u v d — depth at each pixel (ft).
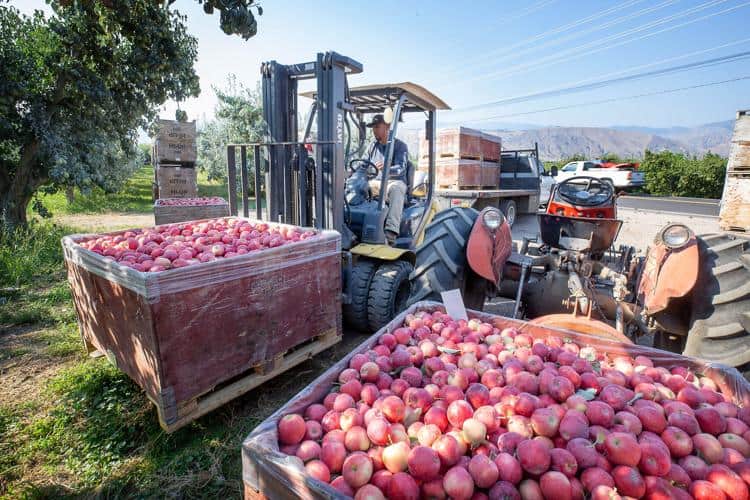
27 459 7.75
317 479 3.63
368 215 14.37
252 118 47.67
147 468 7.60
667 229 8.49
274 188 14.24
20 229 23.13
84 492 7.07
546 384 5.12
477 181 34.47
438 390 5.14
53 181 26.25
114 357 8.83
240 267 8.25
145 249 9.29
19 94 21.80
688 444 4.29
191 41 22.66
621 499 3.59
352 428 4.41
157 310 7.04
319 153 12.76
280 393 10.09
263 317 8.81
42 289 17.63
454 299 7.91
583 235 12.13
